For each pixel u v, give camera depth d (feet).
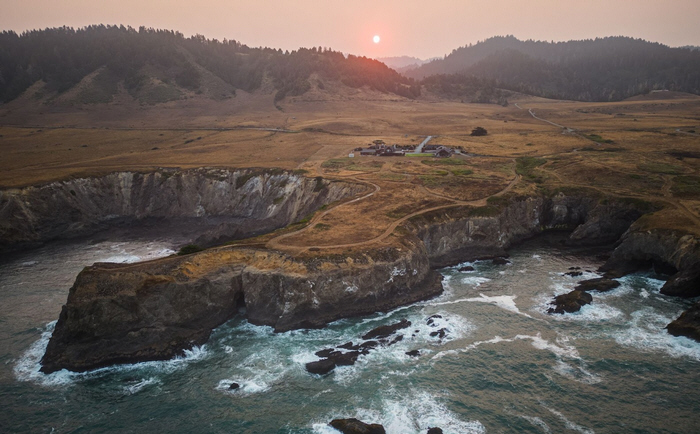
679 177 394.93
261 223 411.95
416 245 290.15
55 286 305.32
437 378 198.39
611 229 353.10
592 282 277.03
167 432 172.96
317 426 172.65
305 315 244.63
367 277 257.75
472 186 406.21
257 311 248.73
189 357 219.41
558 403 180.14
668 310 244.63
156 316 229.04
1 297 287.48
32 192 409.49
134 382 202.18
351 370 205.67
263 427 173.58
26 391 196.75
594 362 204.44
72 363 210.59
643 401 178.50
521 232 369.71
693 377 190.49
